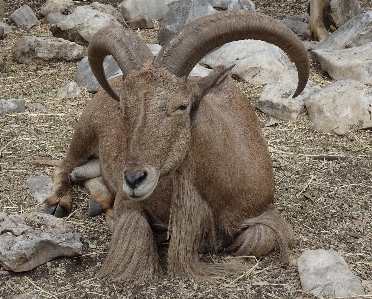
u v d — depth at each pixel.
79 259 4.59
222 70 4.00
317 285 4.09
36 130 6.95
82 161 5.67
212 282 4.23
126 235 4.34
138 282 4.25
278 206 5.34
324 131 6.92
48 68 8.97
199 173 4.11
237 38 3.94
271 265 4.41
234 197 4.38
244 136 4.62
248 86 8.09
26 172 5.97
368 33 8.84
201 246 4.46
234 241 4.56
